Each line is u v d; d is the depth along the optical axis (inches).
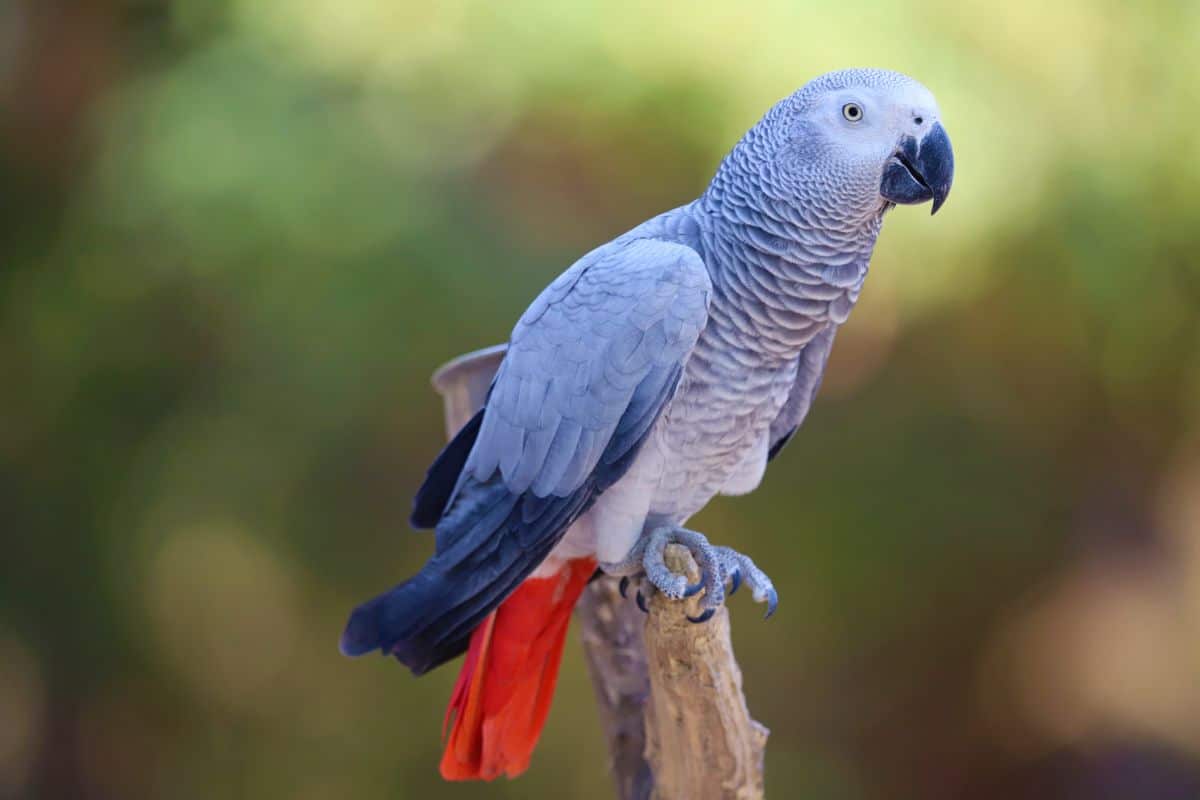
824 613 451.2
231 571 437.1
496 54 366.6
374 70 374.0
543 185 396.5
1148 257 373.1
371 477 410.3
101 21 430.0
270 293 367.2
